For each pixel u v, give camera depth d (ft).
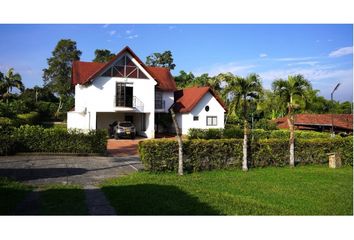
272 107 66.33
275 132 98.53
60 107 191.31
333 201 35.17
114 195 34.17
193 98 118.52
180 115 118.62
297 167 59.52
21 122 102.42
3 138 59.62
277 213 30.40
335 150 64.54
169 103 121.29
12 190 34.68
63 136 64.23
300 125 129.18
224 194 36.70
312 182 45.24
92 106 98.99
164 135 115.14
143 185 39.86
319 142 63.67
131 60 103.71
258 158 58.08
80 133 65.41
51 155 62.59
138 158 64.44
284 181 45.57
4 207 28.68
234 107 61.31
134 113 116.16
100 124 112.37
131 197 33.45
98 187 38.70
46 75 218.38
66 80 216.13
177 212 29.27
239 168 55.83
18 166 50.34
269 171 54.13
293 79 61.98
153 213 28.73
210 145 53.67
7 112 105.19
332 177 49.39
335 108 181.57
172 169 51.31
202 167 53.21
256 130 100.73
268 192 38.63
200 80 179.42
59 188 37.14
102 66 103.55
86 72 108.88
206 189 38.99
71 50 221.05
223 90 61.46
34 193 34.76
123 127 100.07
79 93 107.45
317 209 32.07
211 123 119.34
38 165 51.98
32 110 160.86
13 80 177.27
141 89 105.19
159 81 111.14
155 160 50.16
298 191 39.52
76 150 65.05
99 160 60.23
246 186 41.73
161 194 35.12
